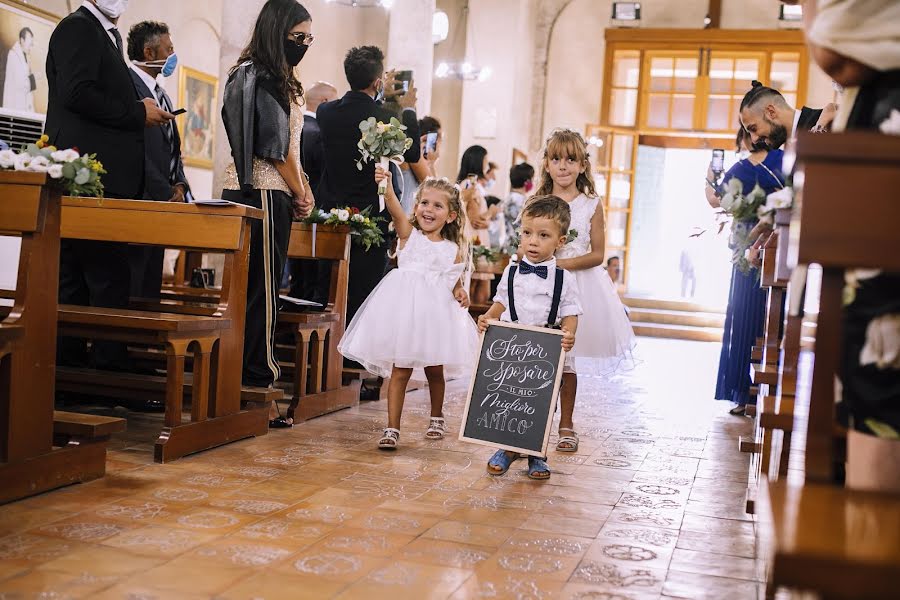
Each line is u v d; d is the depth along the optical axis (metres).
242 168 4.24
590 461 4.05
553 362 3.68
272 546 2.59
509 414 3.67
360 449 4.02
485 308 7.57
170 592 2.20
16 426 2.90
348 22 14.56
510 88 14.25
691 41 14.79
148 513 2.85
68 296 4.62
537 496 3.35
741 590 2.39
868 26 1.70
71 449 3.12
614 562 2.60
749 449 3.96
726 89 14.82
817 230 1.39
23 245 2.91
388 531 2.80
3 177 2.94
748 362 5.62
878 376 1.70
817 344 1.49
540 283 3.80
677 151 25.00
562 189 4.47
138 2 9.84
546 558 2.61
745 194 5.20
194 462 3.59
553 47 15.70
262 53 4.25
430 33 10.83
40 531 2.61
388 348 3.98
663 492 3.50
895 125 1.71
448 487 3.41
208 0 11.31
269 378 4.43
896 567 1.06
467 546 2.69
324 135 5.63
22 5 8.12
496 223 10.80
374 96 5.66
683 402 6.24
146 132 5.40
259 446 3.97
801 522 1.22
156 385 4.08
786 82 14.56
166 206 3.99
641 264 17.36
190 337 3.64
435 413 4.39
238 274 3.98
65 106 4.24
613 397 6.34
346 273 5.09
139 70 5.70
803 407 4.17
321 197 5.68
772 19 14.70
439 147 6.87
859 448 1.82
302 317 4.55
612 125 15.30
